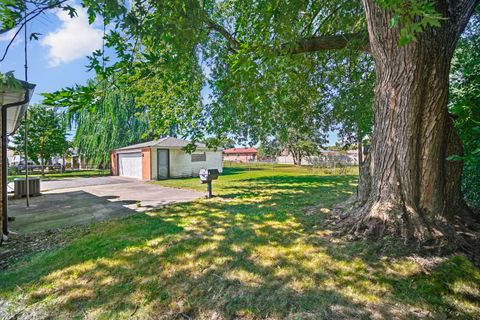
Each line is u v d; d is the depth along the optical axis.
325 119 7.31
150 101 7.51
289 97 5.79
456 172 2.99
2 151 3.74
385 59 2.82
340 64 5.55
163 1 2.34
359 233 2.93
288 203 5.39
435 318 1.58
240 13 4.79
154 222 4.16
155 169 13.04
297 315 1.66
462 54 3.79
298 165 25.81
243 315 1.70
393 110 2.82
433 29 2.42
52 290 2.08
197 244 3.02
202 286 2.06
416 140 2.75
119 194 7.87
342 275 2.13
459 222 2.84
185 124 8.90
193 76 5.08
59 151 17.69
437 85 2.58
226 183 9.69
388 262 2.29
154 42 2.60
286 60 3.75
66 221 4.54
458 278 1.98
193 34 2.61
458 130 3.42
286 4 2.93
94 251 2.90
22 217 4.89
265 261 2.48
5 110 3.86
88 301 1.91
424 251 2.40
